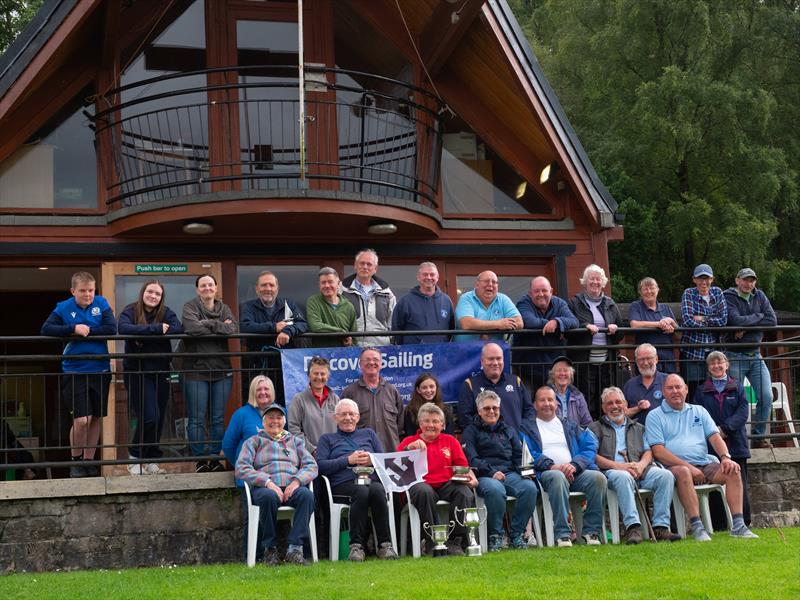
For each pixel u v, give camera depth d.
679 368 11.91
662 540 9.77
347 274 13.34
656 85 25.61
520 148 14.10
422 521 9.26
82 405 10.23
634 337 12.66
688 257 27.38
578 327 11.37
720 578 7.45
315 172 13.06
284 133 13.11
